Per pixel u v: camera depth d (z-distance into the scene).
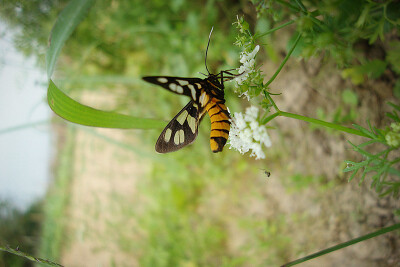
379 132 0.08
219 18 0.17
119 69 0.21
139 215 0.20
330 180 0.14
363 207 0.13
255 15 0.14
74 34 0.21
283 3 0.09
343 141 0.14
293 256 0.15
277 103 0.16
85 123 0.10
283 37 0.15
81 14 0.10
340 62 0.09
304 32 0.08
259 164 0.17
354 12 0.08
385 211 0.12
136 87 0.21
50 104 0.09
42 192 0.24
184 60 0.18
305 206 0.15
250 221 0.17
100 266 0.21
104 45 0.21
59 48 0.10
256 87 0.09
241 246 0.17
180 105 0.20
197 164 0.19
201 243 0.18
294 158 0.16
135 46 0.20
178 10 0.19
